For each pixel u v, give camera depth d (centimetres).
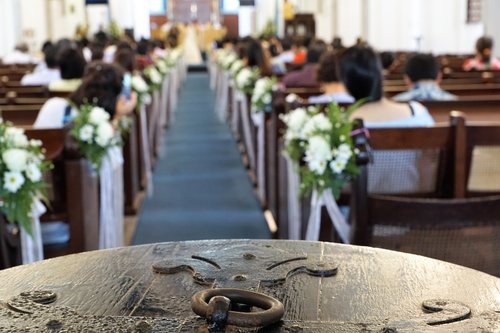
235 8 3131
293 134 346
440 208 202
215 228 559
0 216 266
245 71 760
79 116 363
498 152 351
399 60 1156
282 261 147
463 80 746
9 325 112
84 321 113
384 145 329
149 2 3088
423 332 109
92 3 2600
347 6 2005
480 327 111
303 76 706
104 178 393
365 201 212
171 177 754
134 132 620
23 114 489
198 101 1505
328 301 127
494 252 205
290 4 2275
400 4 1828
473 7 1642
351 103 409
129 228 559
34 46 2138
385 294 131
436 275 141
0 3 1970
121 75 441
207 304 109
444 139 331
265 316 107
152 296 130
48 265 149
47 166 340
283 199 463
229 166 807
